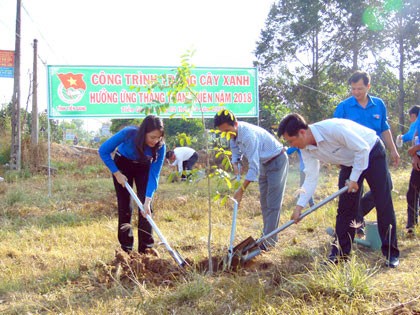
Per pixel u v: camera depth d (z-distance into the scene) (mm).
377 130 5426
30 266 5145
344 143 4098
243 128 5023
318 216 6809
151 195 4840
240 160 5922
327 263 4012
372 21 27203
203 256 5047
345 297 3500
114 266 4512
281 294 3721
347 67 28938
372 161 4277
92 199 10719
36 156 17922
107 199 10633
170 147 15820
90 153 24016
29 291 4312
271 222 5383
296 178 13633
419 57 26891
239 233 6414
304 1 28141
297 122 4031
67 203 10086
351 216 4426
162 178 14898
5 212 8992
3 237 6848
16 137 17203
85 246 6043
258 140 5184
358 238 5230
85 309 3707
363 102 5391
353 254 4188
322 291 3652
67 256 5480
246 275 4320
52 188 12469
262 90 29016
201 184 12008
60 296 4082
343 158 4277
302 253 4863
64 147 23547
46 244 6270
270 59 29484
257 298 3621
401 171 14797
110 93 11242
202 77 11672
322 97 27594
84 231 6938
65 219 8359
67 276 4590
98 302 3766
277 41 29844
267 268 4508
